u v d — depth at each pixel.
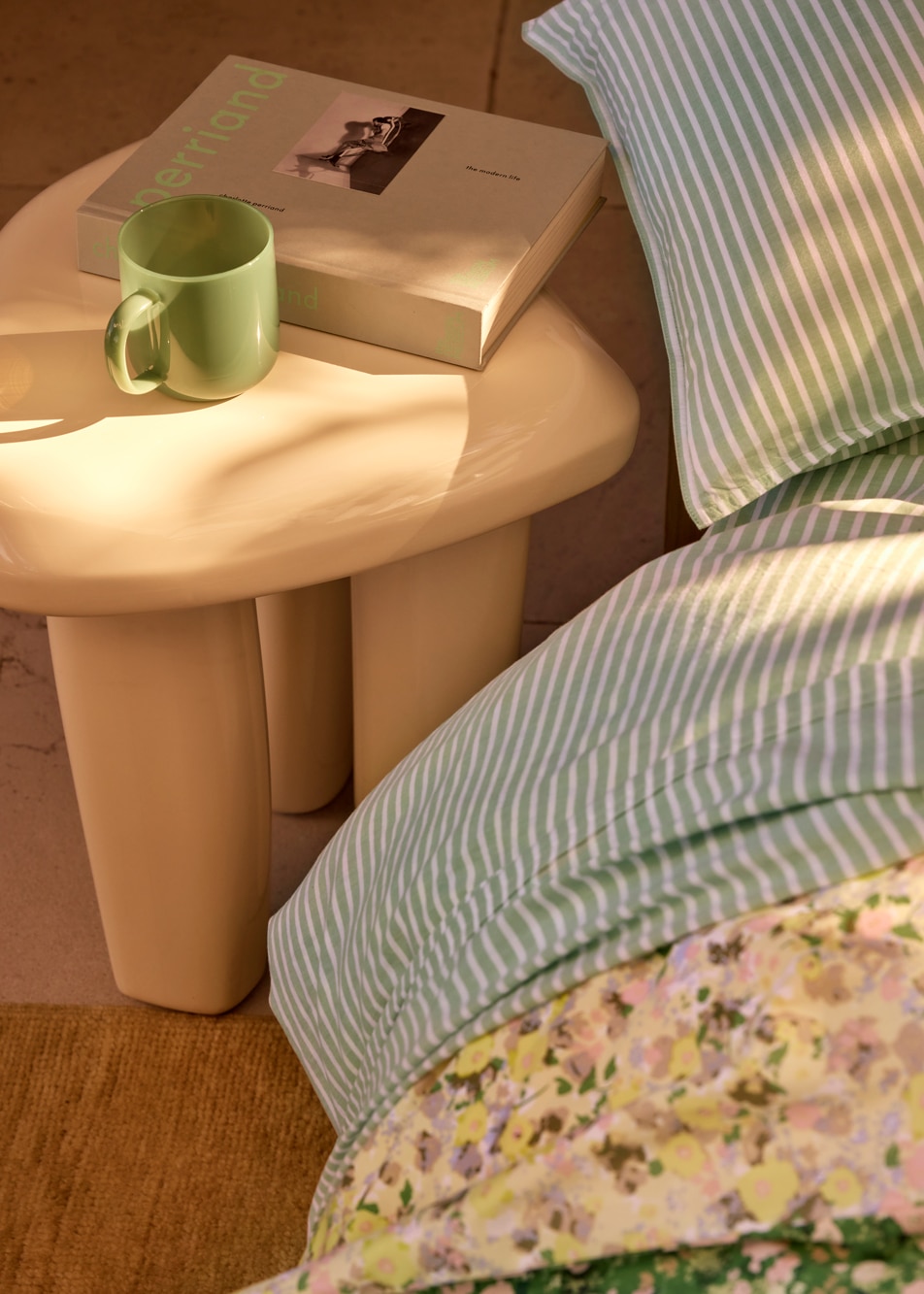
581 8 1.07
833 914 0.61
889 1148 0.56
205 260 0.85
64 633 0.85
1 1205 1.03
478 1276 0.60
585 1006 0.65
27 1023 1.13
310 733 1.20
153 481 0.79
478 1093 0.66
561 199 0.91
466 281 0.85
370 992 0.81
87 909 1.21
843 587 0.74
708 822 0.65
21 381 0.83
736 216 0.87
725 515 0.88
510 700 0.81
